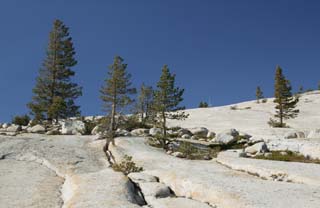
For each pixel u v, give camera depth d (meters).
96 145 38.19
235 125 69.50
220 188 17.61
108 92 49.31
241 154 32.25
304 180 19.61
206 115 83.81
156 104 41.47
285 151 33.59
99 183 20.05
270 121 70.50
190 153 32.81
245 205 15.02
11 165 28.95
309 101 105.69
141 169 24.45
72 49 66.69
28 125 58.00
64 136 43.62
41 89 63.09
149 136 46.47
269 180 20.59
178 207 16.56
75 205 16.31
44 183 23.84
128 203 16.59
